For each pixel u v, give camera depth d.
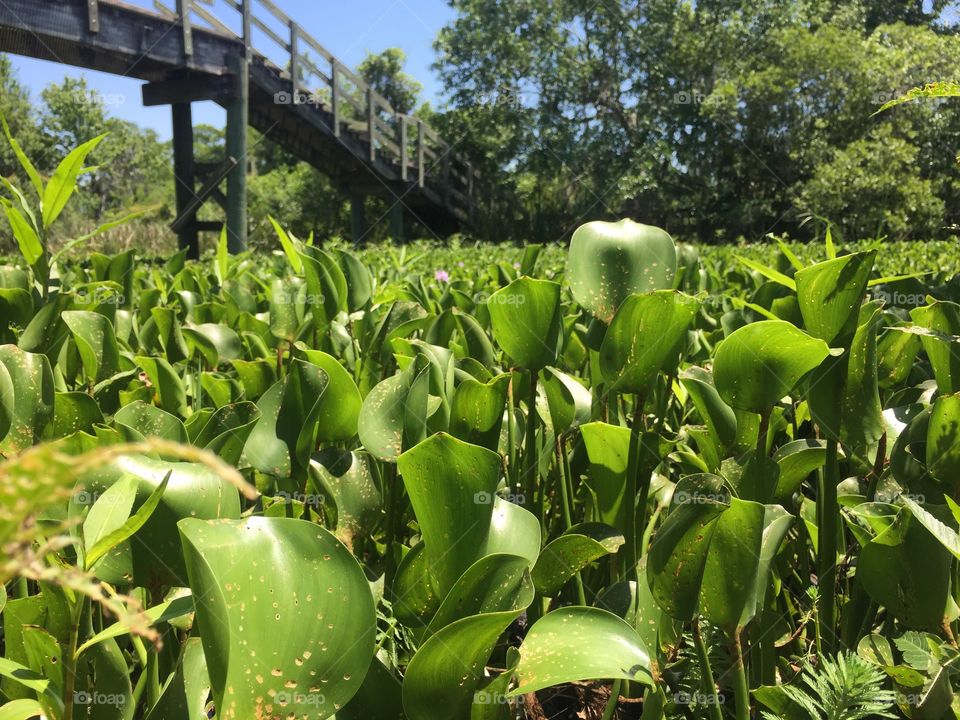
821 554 1.32
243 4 15.38
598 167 29.69
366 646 0.85
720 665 1.26
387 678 0.99
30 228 2.04
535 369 1.57
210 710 1.21
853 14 31.36
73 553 0.97
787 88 25.94
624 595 1.28
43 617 1.10
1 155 28.33
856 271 1.19
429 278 5.57
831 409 1.27
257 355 2.49
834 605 1.34
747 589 0.95
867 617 1.27
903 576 1.09
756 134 27.19
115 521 0.87
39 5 11.91
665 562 0.94
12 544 0.44
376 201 32.75
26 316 2.08
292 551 0.84
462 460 1.00
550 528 1.86
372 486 1.41
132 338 2.58
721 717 1.00
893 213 23.19
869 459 1.45
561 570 1.27
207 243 22.80
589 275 1.50
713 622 0.99
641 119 29.92
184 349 2.45
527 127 30.14
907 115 25.27
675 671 1.25
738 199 29.20
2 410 1.28
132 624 0.48
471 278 5.23
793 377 1.22
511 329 1.54
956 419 1.20
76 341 1.87
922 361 2.13
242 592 0.80
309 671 0.82
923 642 1.05
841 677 1.03
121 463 0.97
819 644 1.32
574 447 1.88
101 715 0.99
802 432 2.07
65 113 33.94
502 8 29.92
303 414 1.35
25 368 1.36
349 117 23.34
